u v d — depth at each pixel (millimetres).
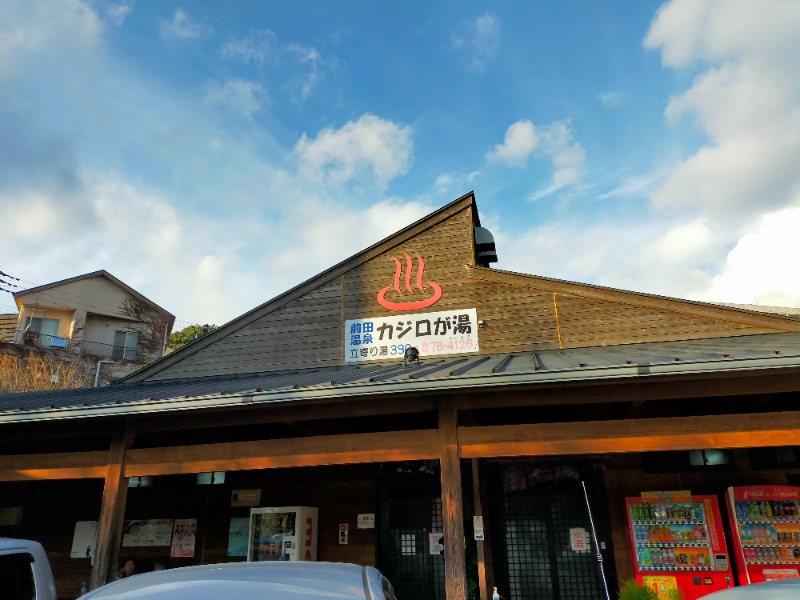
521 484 8680
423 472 9305
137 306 33438
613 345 8789
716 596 2779
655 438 5629
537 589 8344
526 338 9289
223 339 10875
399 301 10188
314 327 10461
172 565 9656
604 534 8305
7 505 10773
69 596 9852
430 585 8781
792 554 6957
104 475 6949
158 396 7277
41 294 30531
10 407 7711
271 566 2416
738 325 8422
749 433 5457
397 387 5844
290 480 9797
